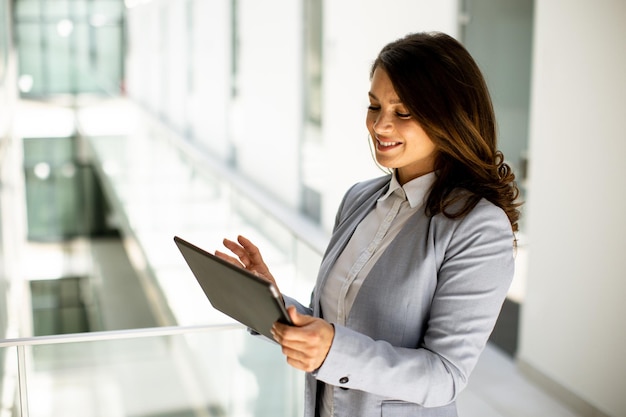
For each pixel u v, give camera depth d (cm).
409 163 157
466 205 154
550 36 450
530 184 479
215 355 295
